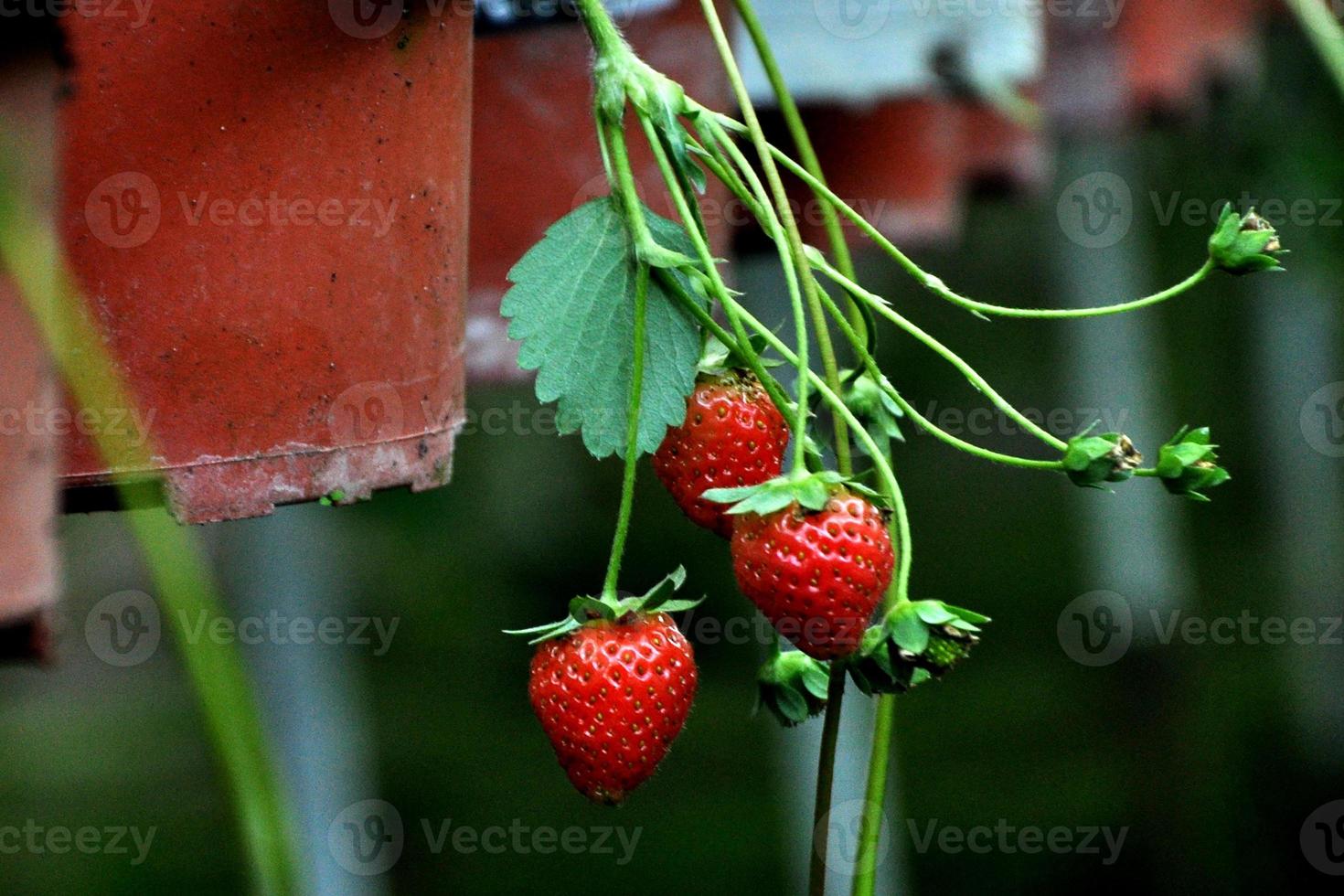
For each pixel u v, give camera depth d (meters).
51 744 4.00
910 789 3.87
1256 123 2.79
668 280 0.95
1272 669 4.00
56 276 0.90
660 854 3.70
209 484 0.96
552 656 0.96
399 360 0.98
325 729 2.03
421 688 4.27
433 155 0.98
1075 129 1.89
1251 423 4.85
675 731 0.96
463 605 4.56
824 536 0.93
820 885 0.95
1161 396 3.99
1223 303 4.84
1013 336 5.01
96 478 0.94
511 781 3.94
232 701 0.85
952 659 0.93
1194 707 3.59
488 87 1.13
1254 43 2.44
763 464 0.97
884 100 1.36
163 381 0.95
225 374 0.96
